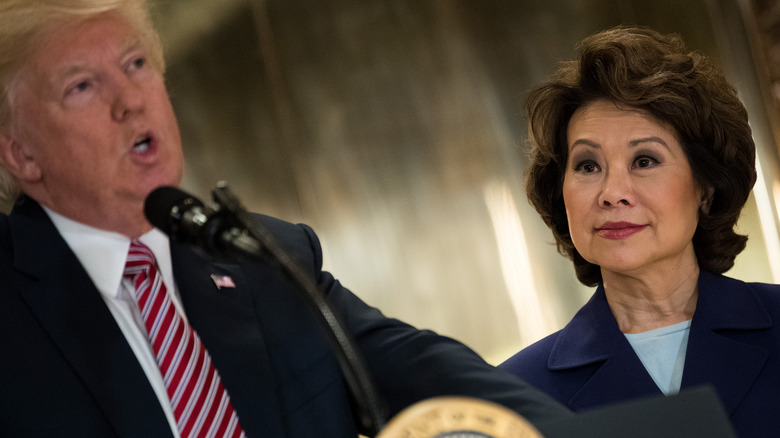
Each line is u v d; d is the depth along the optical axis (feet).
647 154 8.33
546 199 9.57
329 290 6.34
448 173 32.50
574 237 8.66
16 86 5.30
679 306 8.68
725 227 8.80
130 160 5.34
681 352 8.46
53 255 5.43
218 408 5.22
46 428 4.94
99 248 5.51
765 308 8.55
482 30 32.65
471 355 5.55
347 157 32.63
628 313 8.82
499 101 32.40
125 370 5.15
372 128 32.76
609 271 8.83
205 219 4.06
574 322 9.09
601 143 8.41
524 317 31.50
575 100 8.84
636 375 8.37
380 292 32.07
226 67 32.01
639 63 8.42
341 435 5.57
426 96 32.76
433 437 3.40
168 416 5.17
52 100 5.26
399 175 32.63
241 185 31.73
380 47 33.04
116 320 5.38
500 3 32.48
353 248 32.27
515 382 5.14
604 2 30.78
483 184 32.27
